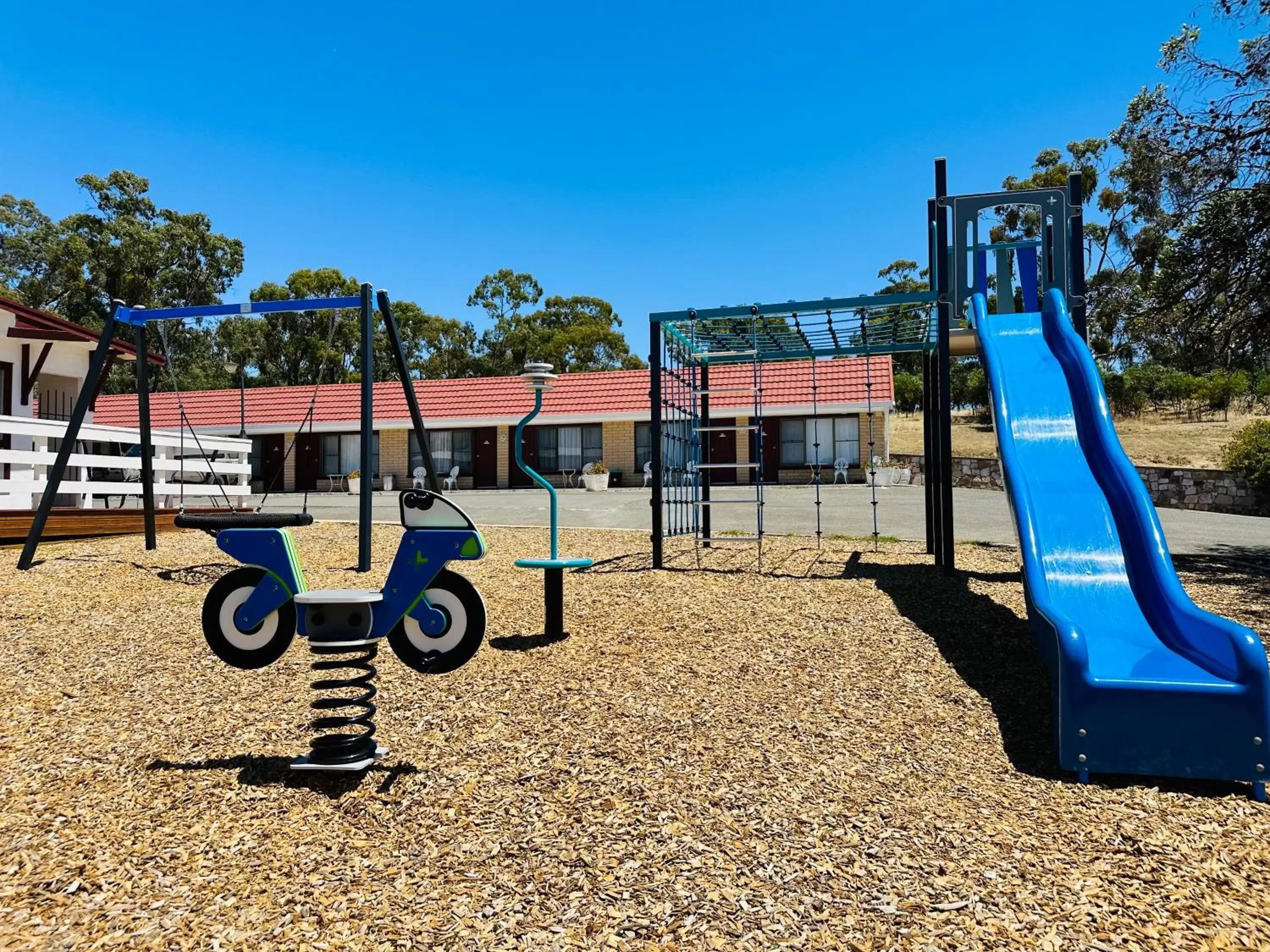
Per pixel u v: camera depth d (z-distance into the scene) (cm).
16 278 4394
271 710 425
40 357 1301
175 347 4319
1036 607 416
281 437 2775
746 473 2450
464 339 5375
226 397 2939
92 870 275
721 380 2511
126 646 546
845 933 239
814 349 1035
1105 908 252
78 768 358
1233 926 243
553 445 2634
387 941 237
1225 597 707
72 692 459
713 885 264
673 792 329
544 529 1166
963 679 478
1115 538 513
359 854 286
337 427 2716
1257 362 1141
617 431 2578
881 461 2327
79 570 786
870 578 779
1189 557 982
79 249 4119
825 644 546
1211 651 388
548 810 315
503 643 547
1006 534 1160
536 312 5488
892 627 590
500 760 360
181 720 414
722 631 577
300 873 273
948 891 261
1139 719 350
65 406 1442
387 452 2717
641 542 1051
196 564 838
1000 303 838
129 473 1490
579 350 5141
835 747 379
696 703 433
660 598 685
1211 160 1000
